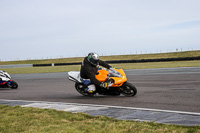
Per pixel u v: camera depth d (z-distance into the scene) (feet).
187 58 103.45
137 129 12.87
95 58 23.47
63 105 21.89
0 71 37.22
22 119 16.46
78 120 15.97
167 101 21.26
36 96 29.37
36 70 93.56
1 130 14.17
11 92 34.35
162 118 15.51
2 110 20.22
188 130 12.19
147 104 20.52
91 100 24.14
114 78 23.79
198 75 40.96
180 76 41.34
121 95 25.84
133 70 63.93
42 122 15.51
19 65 150.92
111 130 13.00
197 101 20.53
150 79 40.14
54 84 42.11
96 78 24.30
